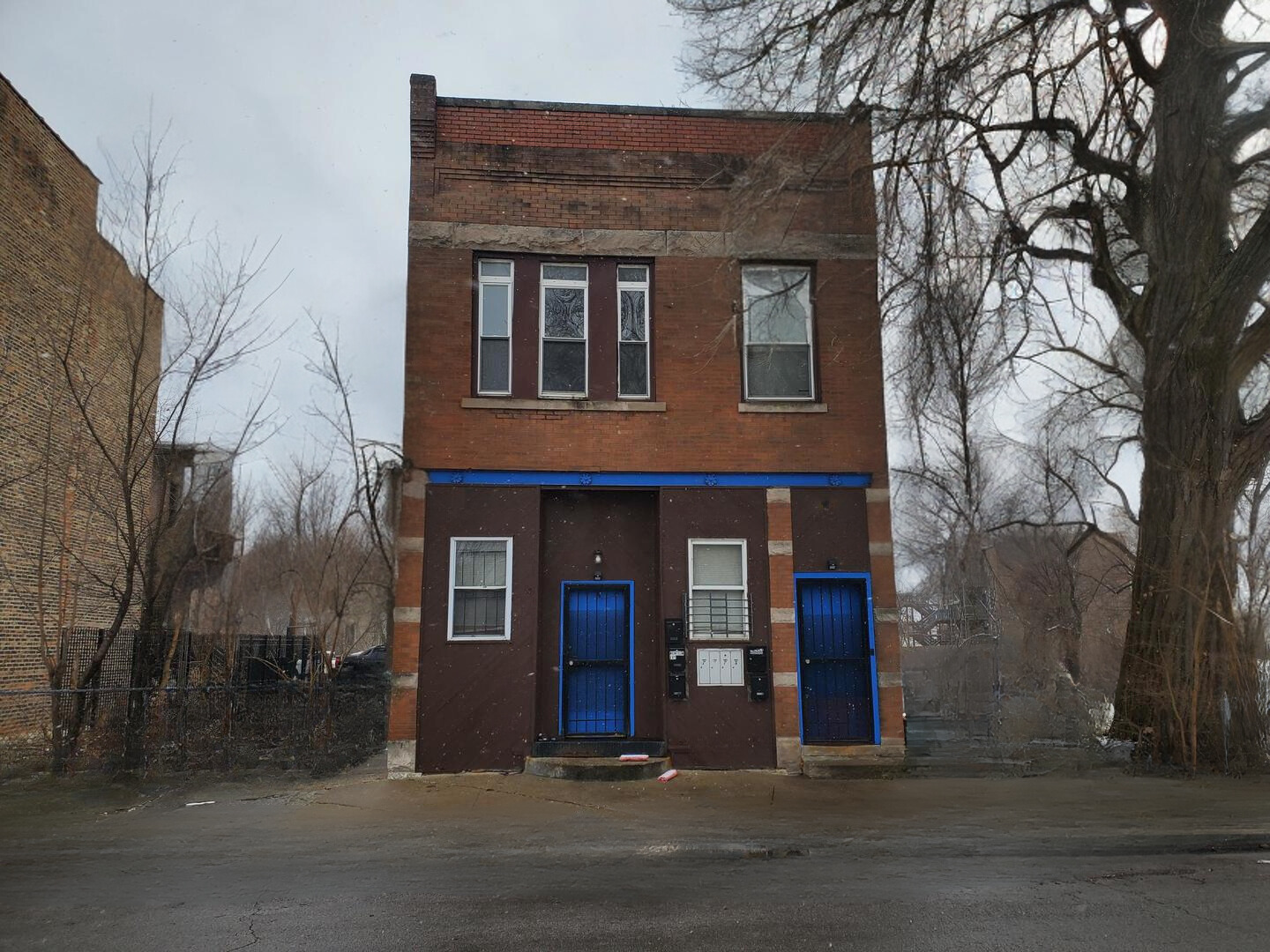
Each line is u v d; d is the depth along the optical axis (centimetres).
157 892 664
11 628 1794
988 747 1315
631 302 1354
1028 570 2811
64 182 1939
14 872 731
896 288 1334
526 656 1236
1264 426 1309
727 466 1298
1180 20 1271
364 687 2100
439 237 1310
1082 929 556
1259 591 1340
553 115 1355
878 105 1295
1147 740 1273
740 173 1360
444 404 1277
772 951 521
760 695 1241
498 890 665
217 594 2730
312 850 808
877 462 1312
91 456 1812
